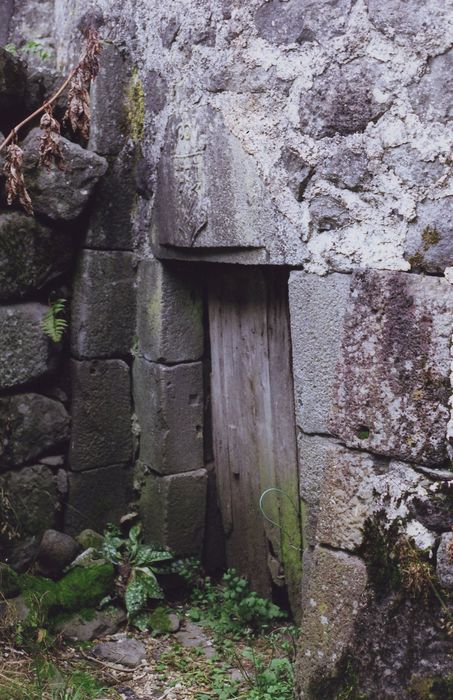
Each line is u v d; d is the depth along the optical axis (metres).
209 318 3.96
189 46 3.48
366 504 2.76
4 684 3.11
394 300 2.69
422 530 2.61
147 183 3.87
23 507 3.94
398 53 2.65
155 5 3.70
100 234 3.95
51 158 3.75
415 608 2.60
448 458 2.59
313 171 2.95
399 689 2.60
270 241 3.14
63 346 4.03
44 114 3.52
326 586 2.81
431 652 2.56
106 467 4.11
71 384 4.05
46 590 3.62
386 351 2.71
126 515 4.14
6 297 3.80
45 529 3.99
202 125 3.42
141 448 4.11
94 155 3.81
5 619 3.47
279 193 3.07
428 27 2.56
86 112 3.54
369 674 2.67
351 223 2.85
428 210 2.62
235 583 3.79
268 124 3.10
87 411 4.03
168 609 3.81
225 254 3.44
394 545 2.66
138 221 4.00
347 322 2.83
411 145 2.64
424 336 2.60
